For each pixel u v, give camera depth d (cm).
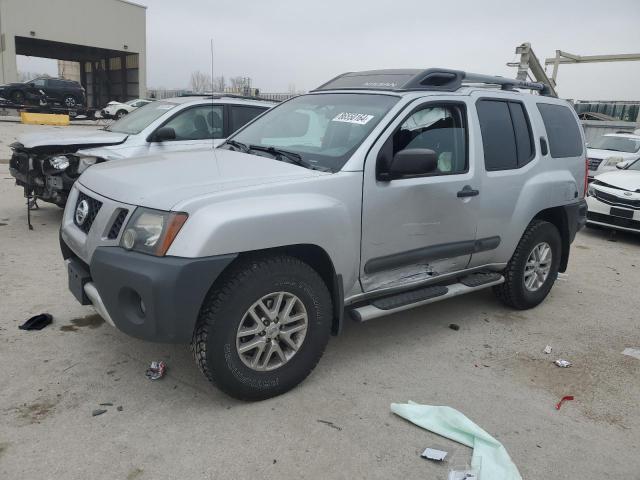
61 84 3127
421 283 396
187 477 252
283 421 299
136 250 283
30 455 260
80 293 324
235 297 291
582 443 298
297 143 387
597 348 428
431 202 379
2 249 584
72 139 682
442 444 288
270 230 294
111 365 349
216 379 299
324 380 348
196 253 273
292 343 323
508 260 462
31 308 430
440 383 354
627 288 600
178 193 290
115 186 318
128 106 3459
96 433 279
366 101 391
